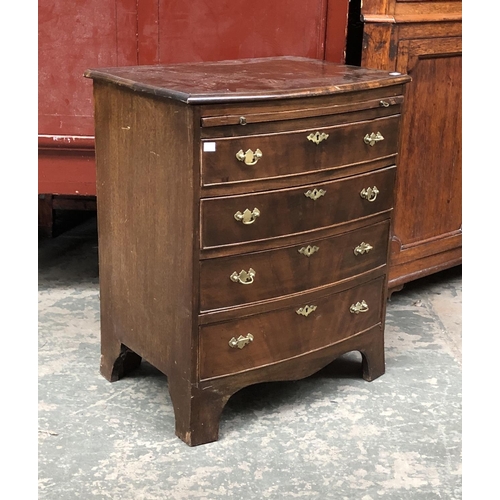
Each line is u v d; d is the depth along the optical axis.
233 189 2.38
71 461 2.44
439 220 3.76
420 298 3.81
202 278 2.42
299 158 2.49
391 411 2.79
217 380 2.54
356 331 2.90
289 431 2.65
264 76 2.69
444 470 2.45
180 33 3.36
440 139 3.59
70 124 3.43
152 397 2.84
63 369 3.01
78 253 4.23
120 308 2.81
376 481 2.39
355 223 2.75
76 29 3.33
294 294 2.64
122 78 2.53
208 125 2.27
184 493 2.30
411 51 3.28
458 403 2.85
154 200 2.49
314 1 3.33
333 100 2.52
